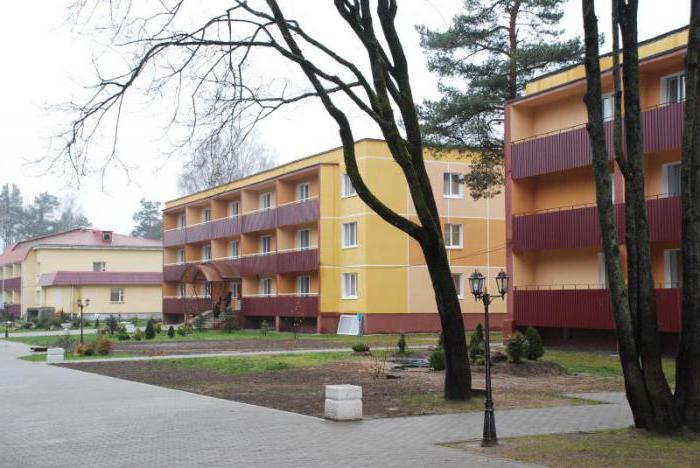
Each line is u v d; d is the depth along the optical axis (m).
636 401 11.21
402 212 41.75
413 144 14.53
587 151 27.66
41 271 72.50
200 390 17.34
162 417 13.21
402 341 27.17
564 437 11.05
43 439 11.29
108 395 16.45
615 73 11.93
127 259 74.62
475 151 35.47
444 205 42.50
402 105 14.55
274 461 9.54
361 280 41.47
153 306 73.25
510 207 31.02
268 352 29.16
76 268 72.94
